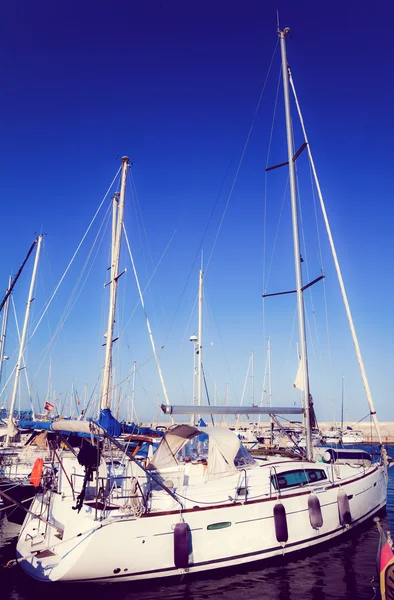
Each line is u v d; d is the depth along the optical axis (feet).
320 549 32.42
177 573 26.63
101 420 46.70
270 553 29.50
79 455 26.94
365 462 43.11
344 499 34.45
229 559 28.04
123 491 28.96
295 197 44.96
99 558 24.88
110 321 59.47
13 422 56.54
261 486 31.04
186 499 28.48
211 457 31.63
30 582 25.86
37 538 29.19
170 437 34.88
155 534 26.32
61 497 29.17
